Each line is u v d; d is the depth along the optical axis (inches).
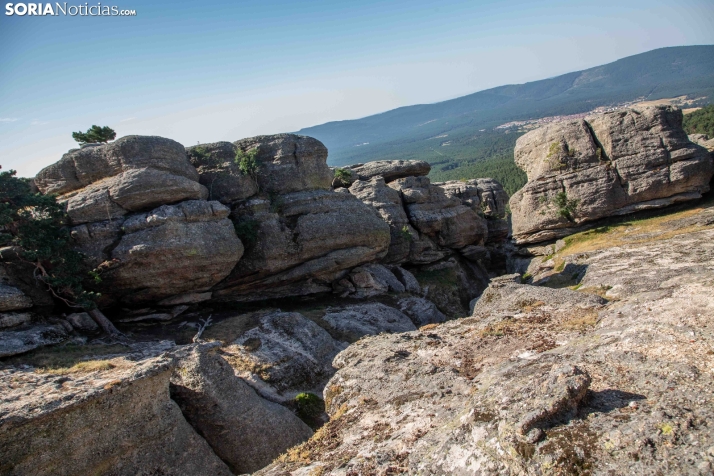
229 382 998.4
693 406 360.8
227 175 1631.4
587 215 2057.1
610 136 2060.8
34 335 1073.5
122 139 1401.3
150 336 1293.1
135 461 802.8
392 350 745.6
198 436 897.5
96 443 766.5
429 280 2202.3
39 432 707.4
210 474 861.8
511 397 418.3
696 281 673.0
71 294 1224.2
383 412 574.2
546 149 2225.6
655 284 917.8
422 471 400.8
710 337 462.9
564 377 410.6
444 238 2356.1
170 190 1374.3
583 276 1360.7
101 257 1286.9
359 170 2498.8
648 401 382.9
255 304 1674.5
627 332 536.4
